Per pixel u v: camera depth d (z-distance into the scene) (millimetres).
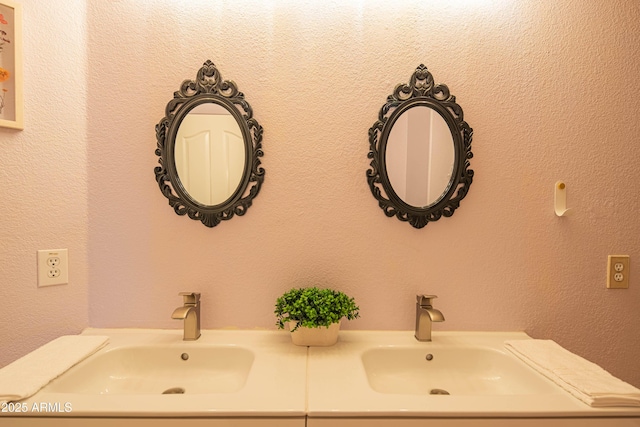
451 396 730
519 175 1084
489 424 678
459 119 1066
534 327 1106
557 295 1103
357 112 1073
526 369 887
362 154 1079
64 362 827
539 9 1071
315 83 1071
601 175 1092
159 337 1047
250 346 989
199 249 1088
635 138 1090
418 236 1090
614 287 1101
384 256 1092
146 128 1072
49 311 1021
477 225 1091
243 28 1065
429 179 1079
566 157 1086
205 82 1062
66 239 1038
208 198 1080
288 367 857
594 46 1080
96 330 1085
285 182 1080
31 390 700
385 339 1050
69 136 1032
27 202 978
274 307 1100
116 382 943
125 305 1092
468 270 1097
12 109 942
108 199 1073
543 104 1081
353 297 1098
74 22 1033
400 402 705
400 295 1100
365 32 1068
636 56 1081
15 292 971
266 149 1077
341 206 1084
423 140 1075
